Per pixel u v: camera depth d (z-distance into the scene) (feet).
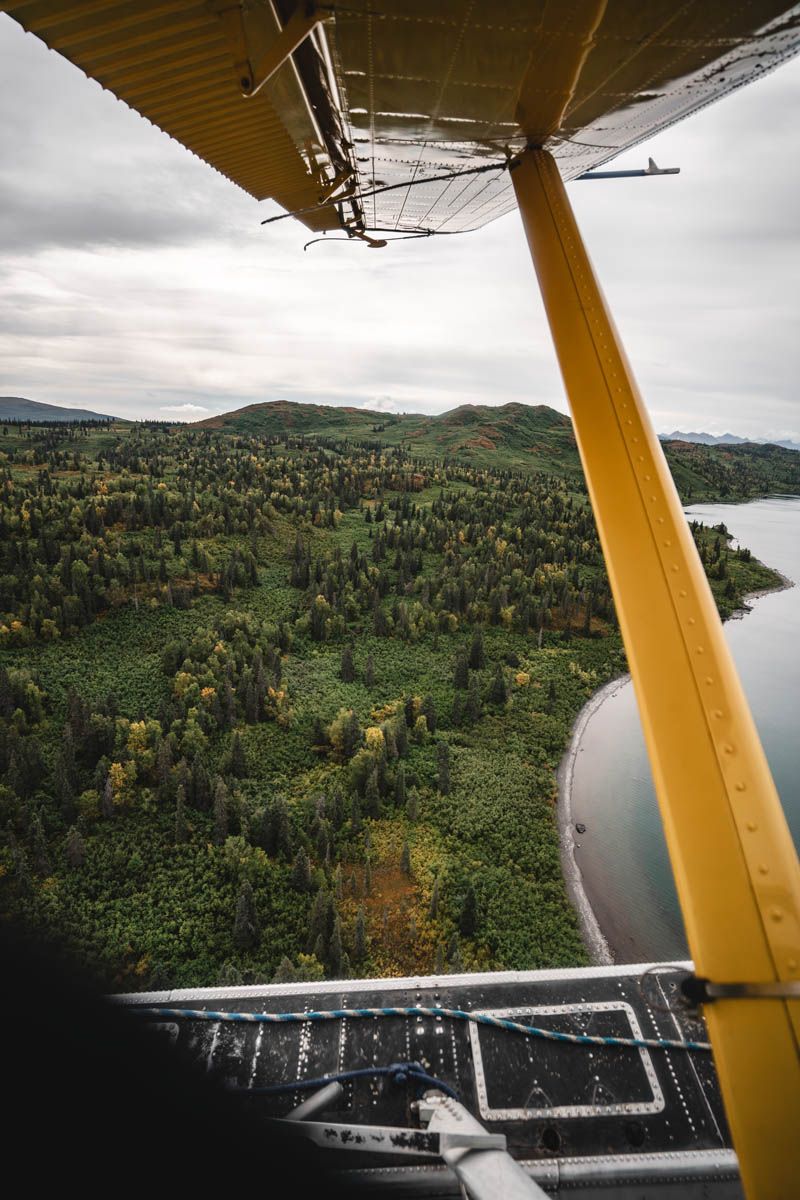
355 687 334.65
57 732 281.74
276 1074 9.37
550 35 7.32
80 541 473.67
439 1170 7.73
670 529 6.88
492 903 196.65
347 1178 7.59
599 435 7.53
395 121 10.00
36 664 335.88
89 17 6.86
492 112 9.26
